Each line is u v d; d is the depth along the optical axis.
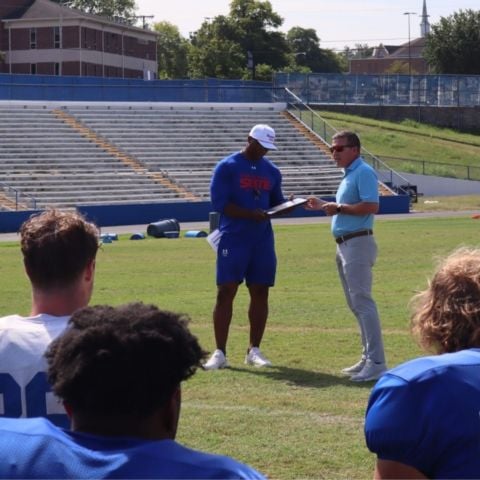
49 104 51.09
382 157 57.91
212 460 2.66
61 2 121.81
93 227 4.13
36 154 46.72
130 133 50.75
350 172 9.45
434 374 3.16
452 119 71.62
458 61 95.06
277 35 113.62
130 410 2.71
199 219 41.88
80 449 2.66
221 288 10.09
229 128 53.78
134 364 2.70
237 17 113.25
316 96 69.25
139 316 2.81
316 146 53.69
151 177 47.16
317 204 9.60
